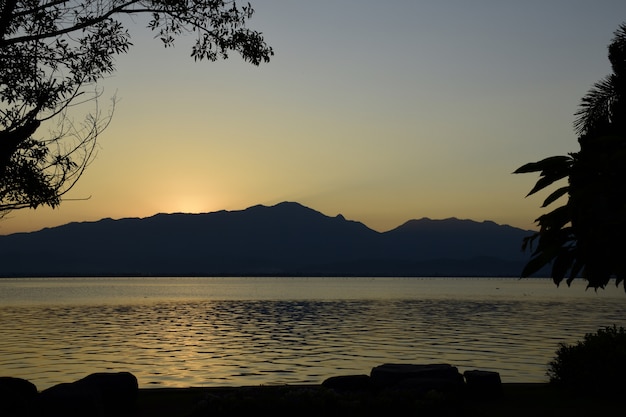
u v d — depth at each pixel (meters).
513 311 89.75
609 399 15.00
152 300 129.12
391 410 12.04
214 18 14.98
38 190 12.35
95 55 13.99
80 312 88.00
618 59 13.38
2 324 65.62
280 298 141.12
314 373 31.20
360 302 120.94
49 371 31.78
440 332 55.72
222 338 51.34
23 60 13.38
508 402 14.80
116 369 32.69
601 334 16.64
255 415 12.09
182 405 14.55
